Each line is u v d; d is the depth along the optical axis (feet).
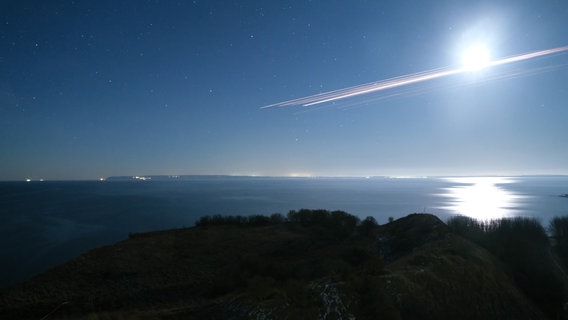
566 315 59.00
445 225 96.22
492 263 70.64
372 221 114.32
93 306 61.16
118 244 98.89
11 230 224.12
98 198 510.58
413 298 52.70
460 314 52.42
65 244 180.24
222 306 54.29
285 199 530.68
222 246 96.37
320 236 101.35
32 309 60.03
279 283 63.26
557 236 104.58
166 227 243.19
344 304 50.26
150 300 63.98
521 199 556.51
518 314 55.57
